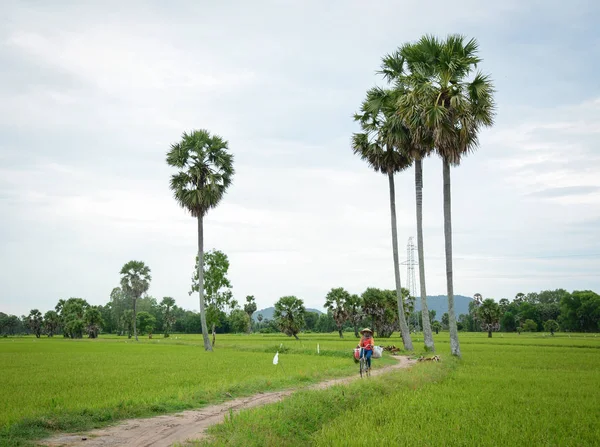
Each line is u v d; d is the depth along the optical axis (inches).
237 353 1820.9
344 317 4136.3
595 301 5708.7
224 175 2234.3
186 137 2170.3
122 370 1075.9
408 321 4367.6
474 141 1364.4
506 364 1183.6
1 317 7593.5
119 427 489.7
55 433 462.6
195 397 646.5
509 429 454.3
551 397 653.3
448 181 1406.3
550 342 2620.6
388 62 1620.3
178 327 7426.2
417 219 1657.2
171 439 438.3
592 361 1264.8
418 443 408.2
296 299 3912.4
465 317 7416.3
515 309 6939.0
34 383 834.2
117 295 6643.7
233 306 2628.0
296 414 497.7
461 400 624.7
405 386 744.3
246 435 410.0
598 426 473.7
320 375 925.8
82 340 4291.3
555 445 402.9
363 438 416.2
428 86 1360.7
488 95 1341.0
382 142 1792.6
